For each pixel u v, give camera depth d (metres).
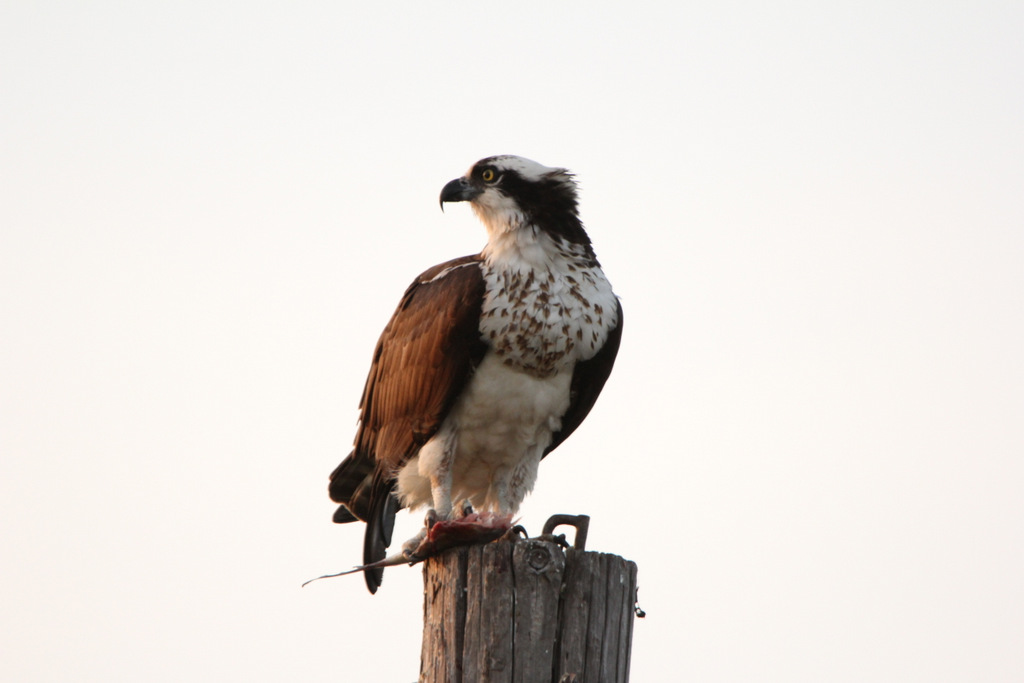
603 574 8.33
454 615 8.37
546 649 8.07
